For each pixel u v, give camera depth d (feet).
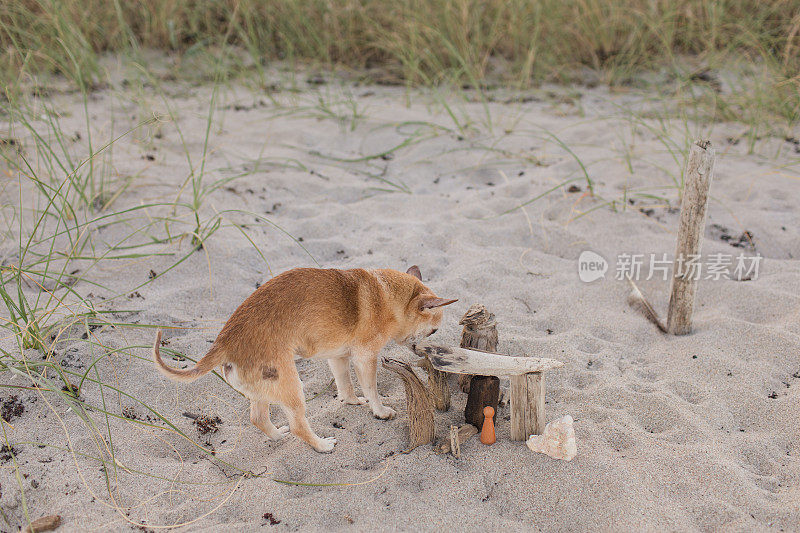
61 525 10.21
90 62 27.58
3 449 11.57
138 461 11.62
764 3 31.81
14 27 26.71
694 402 13.30
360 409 13.32
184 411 13.06
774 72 26.73
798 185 22.12
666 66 31.48
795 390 13.33
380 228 20.16
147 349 14.48
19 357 13.51
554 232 20.04
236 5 32.50
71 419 12.42
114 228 18.75
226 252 18.12
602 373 14.07
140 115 24.90
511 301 16.88
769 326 15.24
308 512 10.59
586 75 32.12
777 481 11.15
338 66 32.19
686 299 15.28
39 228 18.35
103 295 16.14
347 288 12.29
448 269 18.16
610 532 10.15
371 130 26.37
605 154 24.57
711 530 10.23
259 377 11.24
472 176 23.79
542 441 11.50
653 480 11.11
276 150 24.73
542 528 10.36
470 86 30.76
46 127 23.04
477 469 11.42
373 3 32.96
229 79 30.63
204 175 22.03
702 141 14.19
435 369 12.80
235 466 11.76
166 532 10.25
